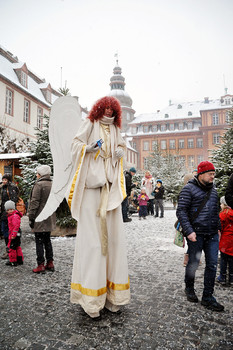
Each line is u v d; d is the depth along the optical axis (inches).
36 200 167.2
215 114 2397.9
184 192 123.3
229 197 131.8
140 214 444.8
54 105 128.3
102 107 113.4
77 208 106.3
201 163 125.2
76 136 112.0
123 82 3029.0
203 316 106.3
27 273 164.7
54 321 102.0
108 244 109.0
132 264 183.3
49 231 165.0
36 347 85.3
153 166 1112.2
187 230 118.0
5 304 118.0
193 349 84.2
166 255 208.2
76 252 109.7
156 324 99.6
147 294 129.0
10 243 180.9
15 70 1234.6
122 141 119.0
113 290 106.1
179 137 2546.8
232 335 92.5
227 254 144.7
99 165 110.4
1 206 245.0
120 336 91.3
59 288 138.1
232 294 131.2
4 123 1066.1
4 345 86.4
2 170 468.4
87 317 105.0
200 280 150.3
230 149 257.4
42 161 324.5
